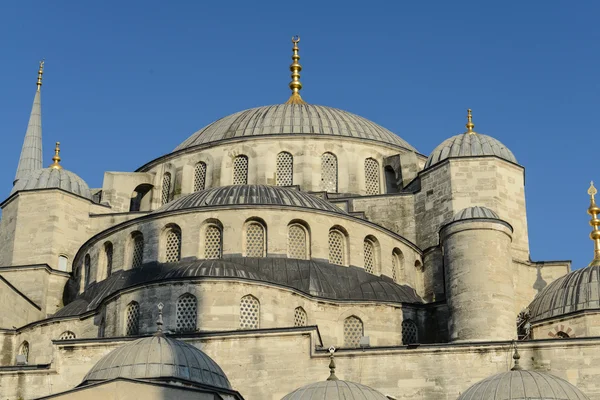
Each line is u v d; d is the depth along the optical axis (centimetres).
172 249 6141
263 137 7562
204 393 4494
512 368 4803
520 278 6531
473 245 5694
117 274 6203
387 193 7206
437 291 6550
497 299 5594
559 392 4553
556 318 5728
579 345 5266
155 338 4834
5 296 6344
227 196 6344
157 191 7662
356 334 5869
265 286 5647
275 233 6072
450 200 6756
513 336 5578
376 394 4675
